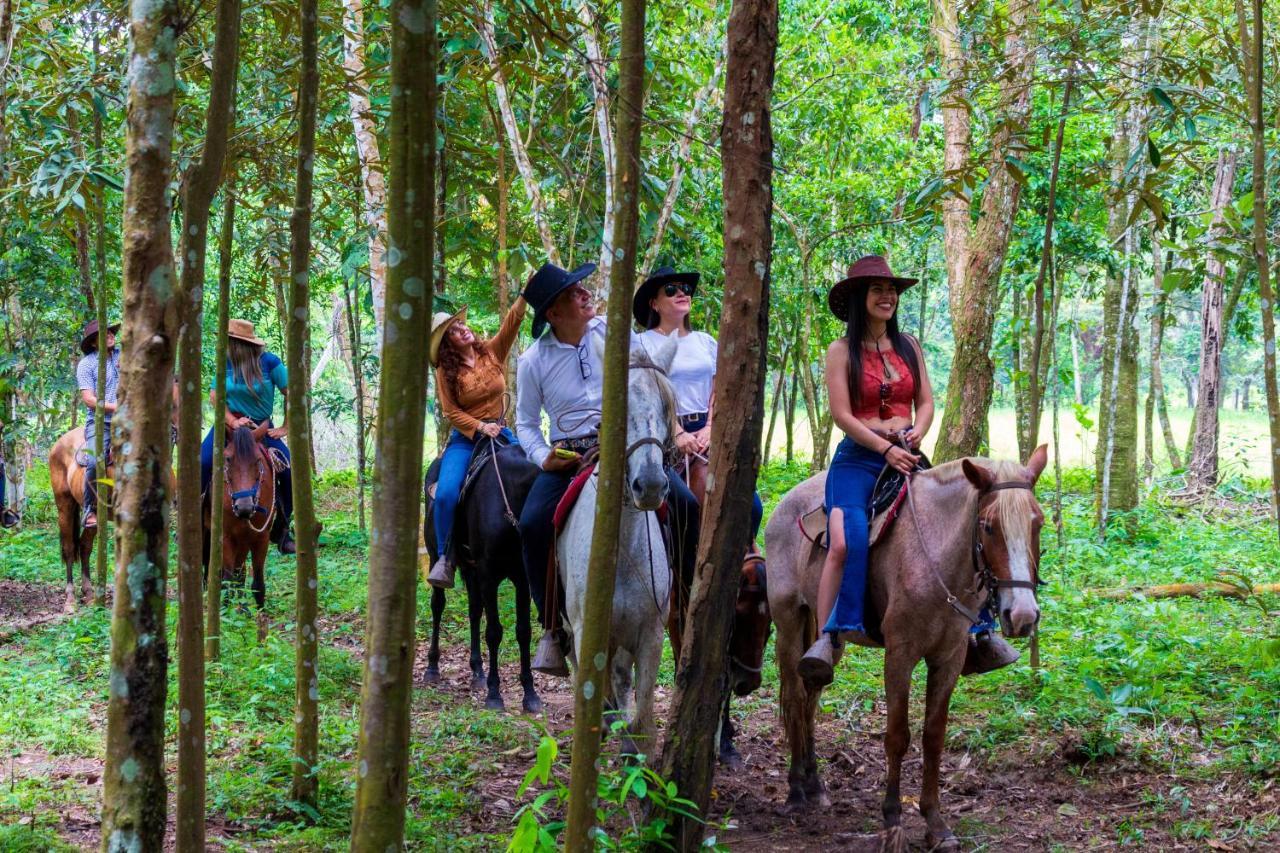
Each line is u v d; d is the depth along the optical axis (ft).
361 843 9.02
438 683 25.94
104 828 8.88
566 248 38.93
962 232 41.19
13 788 16.28
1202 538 40.57
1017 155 28.91
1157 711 20.10
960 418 32.76
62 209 20.71
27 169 24.90
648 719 16.25
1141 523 41.83
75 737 19.06
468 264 44.73
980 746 19.84
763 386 13.24
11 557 40.70
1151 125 22.66
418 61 8.43
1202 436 53.88
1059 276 43.50
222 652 24.43
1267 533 41.75
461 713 22.22
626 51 10.34
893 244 50.67
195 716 10.15
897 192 46.62
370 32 26.48
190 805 10.14
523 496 22.85
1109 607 28.81
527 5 11.93
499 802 17.11
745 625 19.06
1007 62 22.56
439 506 24.43
